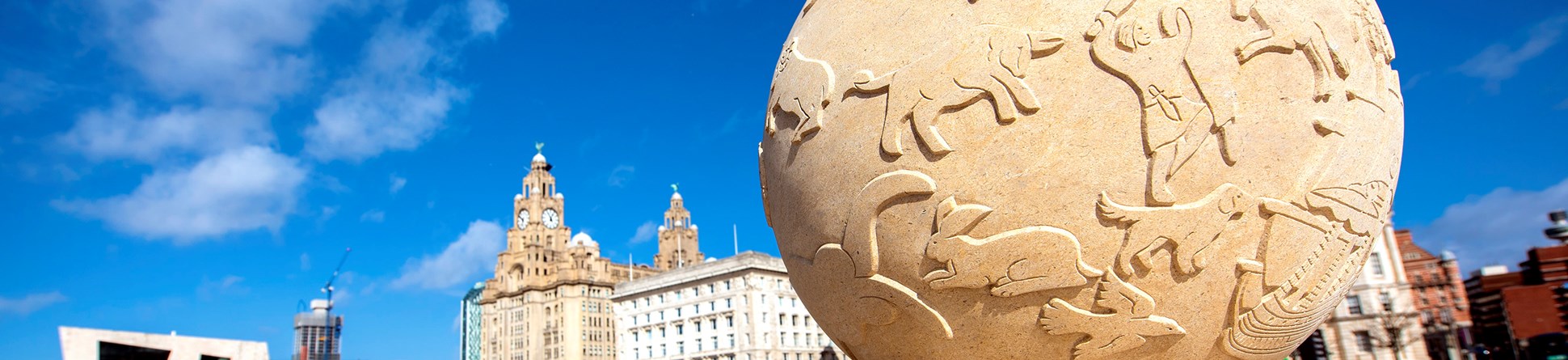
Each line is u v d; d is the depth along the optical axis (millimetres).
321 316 145000
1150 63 6570
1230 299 6934
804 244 8039
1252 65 6715
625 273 146375
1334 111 6922
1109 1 6742
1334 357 33562
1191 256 6617
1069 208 6574
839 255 7621
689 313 86312
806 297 8617
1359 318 33531
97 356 33969
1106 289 6715
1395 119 7629
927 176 6898
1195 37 6656
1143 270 6664
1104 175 6527
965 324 7246
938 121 6898
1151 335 6953
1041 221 6621
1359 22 7414
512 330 140375
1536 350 27250
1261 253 6754
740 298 81812
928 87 6953
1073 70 6641
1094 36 6637
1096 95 6586
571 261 135000
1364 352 33125
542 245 145625
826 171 7551
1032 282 6738
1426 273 33750
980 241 6777
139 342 35375
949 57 6949
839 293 7891
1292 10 6906
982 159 6730
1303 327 7621
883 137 7117
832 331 8594
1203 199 6559
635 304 92125
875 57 7395
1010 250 6691
